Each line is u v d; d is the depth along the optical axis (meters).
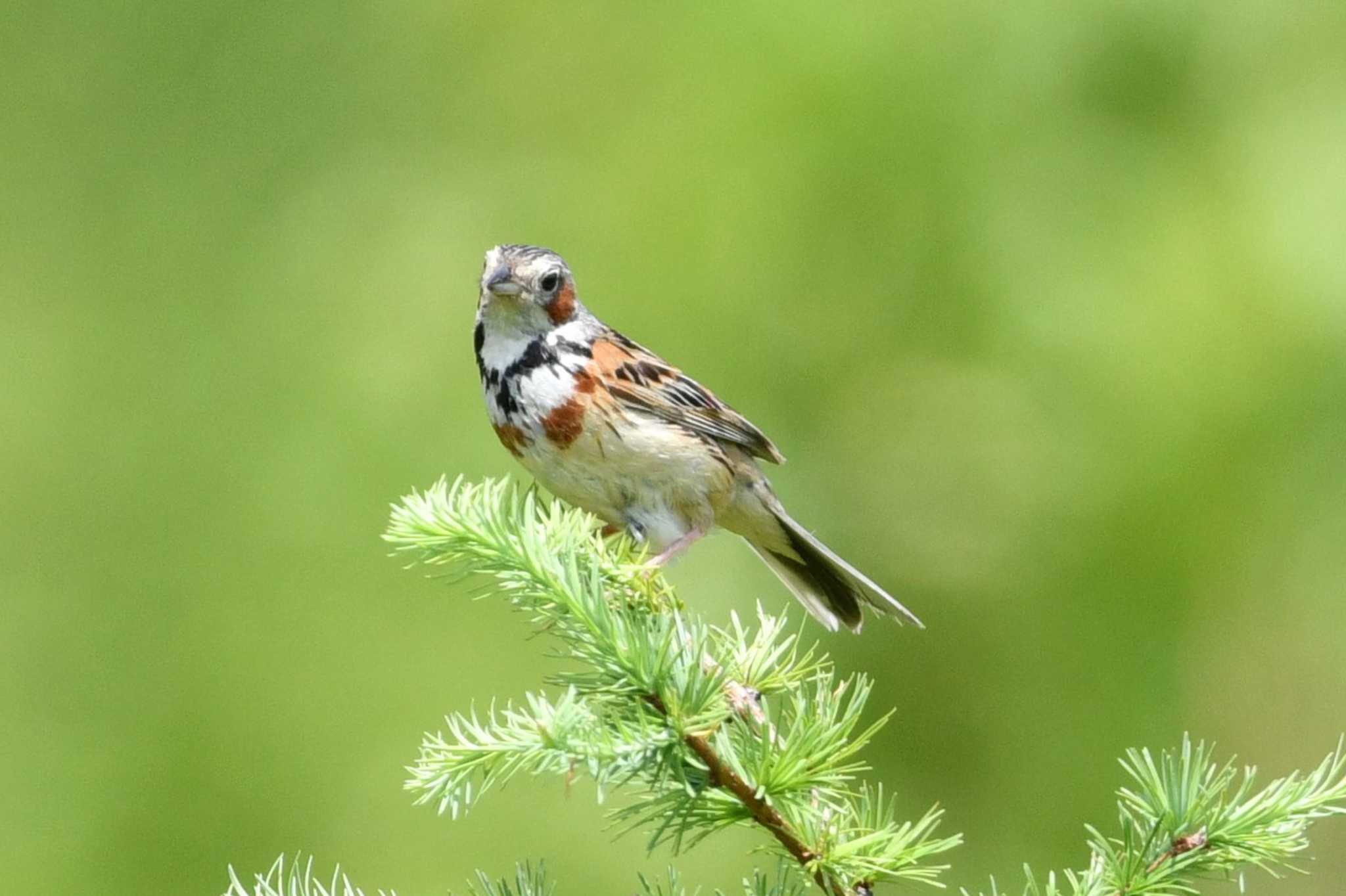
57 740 12.80
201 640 13.07
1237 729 13.54
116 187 15.30
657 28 14.81
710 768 4.90
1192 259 13.66
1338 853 14.09
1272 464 13.46
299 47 15.55
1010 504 13.86
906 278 14.10
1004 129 14.10
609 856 11.91
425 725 12.57
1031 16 14.01
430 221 14.54
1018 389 13.85
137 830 12.53
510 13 15.15
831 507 14.02
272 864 12.40
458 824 12.14
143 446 13.88
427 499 5.63
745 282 14.07
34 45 15.70
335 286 14.39
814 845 4.93
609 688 4.90
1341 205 13.52
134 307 14.66
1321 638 13.38
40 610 13.29
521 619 12.82
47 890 12.33
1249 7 14.02
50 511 13.69
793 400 14.10
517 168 14.62
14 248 14.98
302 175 15.16
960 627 13.86
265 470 13.59
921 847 4.91
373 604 13.02
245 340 14.27
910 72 14.15
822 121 14.20
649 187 14.24
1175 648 13.51
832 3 14.34
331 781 12.51
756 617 12.53
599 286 14.03
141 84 15.57
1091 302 13.68
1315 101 13.90
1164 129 14.14
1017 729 13.59
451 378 13.68
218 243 15.00
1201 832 5.02
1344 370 13.37
